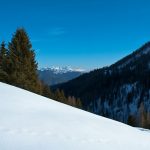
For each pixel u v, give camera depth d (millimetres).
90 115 16859
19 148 8906
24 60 35781
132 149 11156
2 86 19078
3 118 11969
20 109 14062
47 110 15039
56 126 12148
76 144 10258
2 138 9570
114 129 14289
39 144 9531
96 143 10898
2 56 41156
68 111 16141
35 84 36000
